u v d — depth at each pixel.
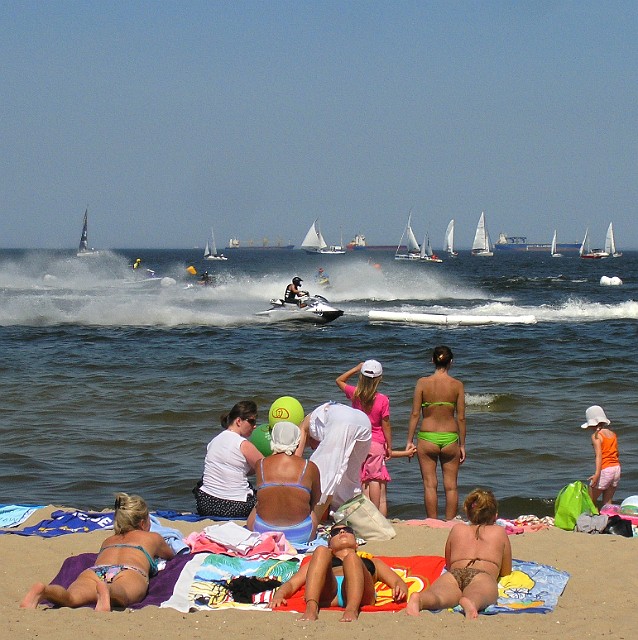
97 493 19.27
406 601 11.05
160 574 11.81
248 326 58.81
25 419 27.33
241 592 11.18
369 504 14.19
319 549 10.86
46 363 40.22
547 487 19.83
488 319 60.88
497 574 11.40
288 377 36.22
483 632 9.81
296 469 13.32
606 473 17.20
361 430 14.51
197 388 33.25
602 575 12.13
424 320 61.47
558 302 88.06
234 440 15.64
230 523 13.20
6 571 12.49
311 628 9.96
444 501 18.98
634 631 9.88
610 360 41.41
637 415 27.97
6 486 19.77
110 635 9.66
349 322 62.44
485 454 22.92
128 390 32.72
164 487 19.70
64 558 13.05
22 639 9.49
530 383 34.84
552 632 9.86
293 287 61.75
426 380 16.50
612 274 178.62
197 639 9.59
